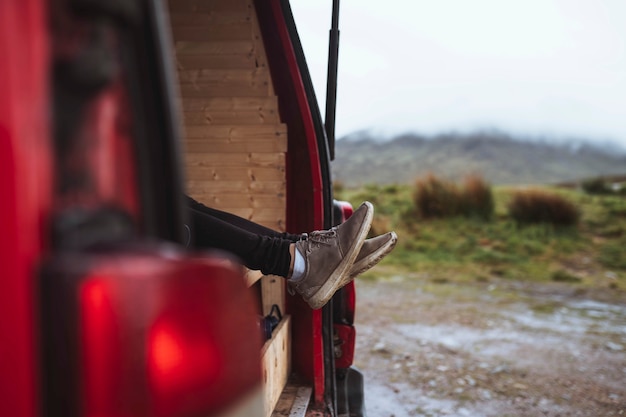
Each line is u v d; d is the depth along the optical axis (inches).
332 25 90.4
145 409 24.6
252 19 99.1
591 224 466.9
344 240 71.4
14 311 24.4
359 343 210.7
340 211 104.7
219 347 27.7
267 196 103.5
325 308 92.2
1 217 24.3
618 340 222.8
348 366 104.6
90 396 24.3
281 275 71.5
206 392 26.8
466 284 319.6
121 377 24.3
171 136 29.7
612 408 160.9
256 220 104.1
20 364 24.5
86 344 24.1
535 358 199.3
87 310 24.1
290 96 100.5
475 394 167.2
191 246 63.2
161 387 24.9
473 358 197.3
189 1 99.2
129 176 29.0
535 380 179.2
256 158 102.8
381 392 167.3
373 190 582.9
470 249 404.8
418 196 491.2
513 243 415.2
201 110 102.9
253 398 30.2
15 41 24.1
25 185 24.2
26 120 24.3
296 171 101.5
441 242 422.6
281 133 101.9
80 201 26.9
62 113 26.4
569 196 549.6
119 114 28.7
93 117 27.6
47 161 25.1
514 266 364.2
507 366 190.2
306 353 98.0
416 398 163.8
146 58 29.5
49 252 25.3
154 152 30.2
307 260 71.2
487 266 365.1
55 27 26.1
